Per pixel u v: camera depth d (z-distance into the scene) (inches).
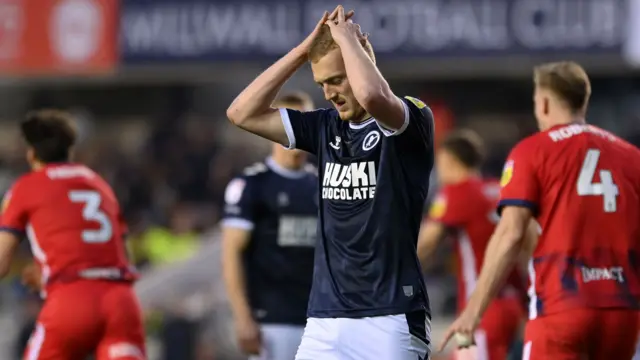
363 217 647.8
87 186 919.7
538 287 757.9
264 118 675.4
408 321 644.7
